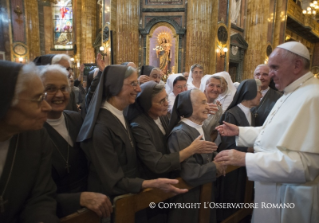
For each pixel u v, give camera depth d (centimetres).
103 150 123
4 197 86
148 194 120
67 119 148
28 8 1166
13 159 89
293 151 126
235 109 215
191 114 159
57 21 1359
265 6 1149
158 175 158
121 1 932
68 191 141
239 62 1198
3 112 72
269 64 149
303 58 136
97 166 123
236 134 178
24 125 79
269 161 126
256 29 1169
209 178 138
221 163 143
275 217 145
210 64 977
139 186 116
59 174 135
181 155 132
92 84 217
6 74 73
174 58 1027
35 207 96
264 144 147
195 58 934
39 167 103
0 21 1062
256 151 155
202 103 156
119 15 937
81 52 1302
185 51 1016
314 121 122
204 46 933
